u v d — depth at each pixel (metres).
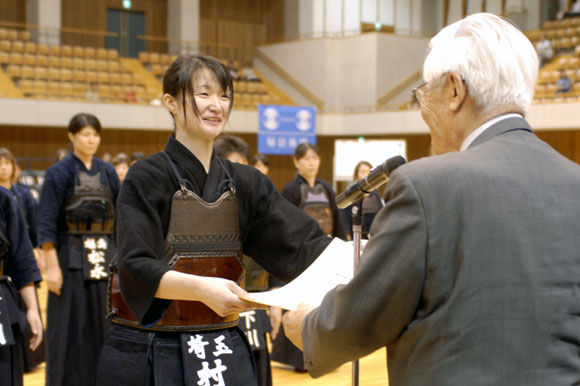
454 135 1.60
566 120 16.66
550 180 1.47
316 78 21.44
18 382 3.41
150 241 2.10
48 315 4.48
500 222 1.40
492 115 1.54
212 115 2.20
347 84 21.03
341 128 19.98
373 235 1.49
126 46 23.06
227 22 24.36
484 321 1.37
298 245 2.33
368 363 6.32
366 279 1.44
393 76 20.77
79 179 4.49
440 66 1.56
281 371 5.99
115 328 2.28
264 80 22.83
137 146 19.12
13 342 3.28
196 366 2.14
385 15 22.55
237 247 2.24
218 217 2.20
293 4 23.09
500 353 1.36
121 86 19.86
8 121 17.02
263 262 2.40
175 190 2.19
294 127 16.52
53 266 4.39
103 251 4.50
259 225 2.36
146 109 18.38
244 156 4.01
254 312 3.70
